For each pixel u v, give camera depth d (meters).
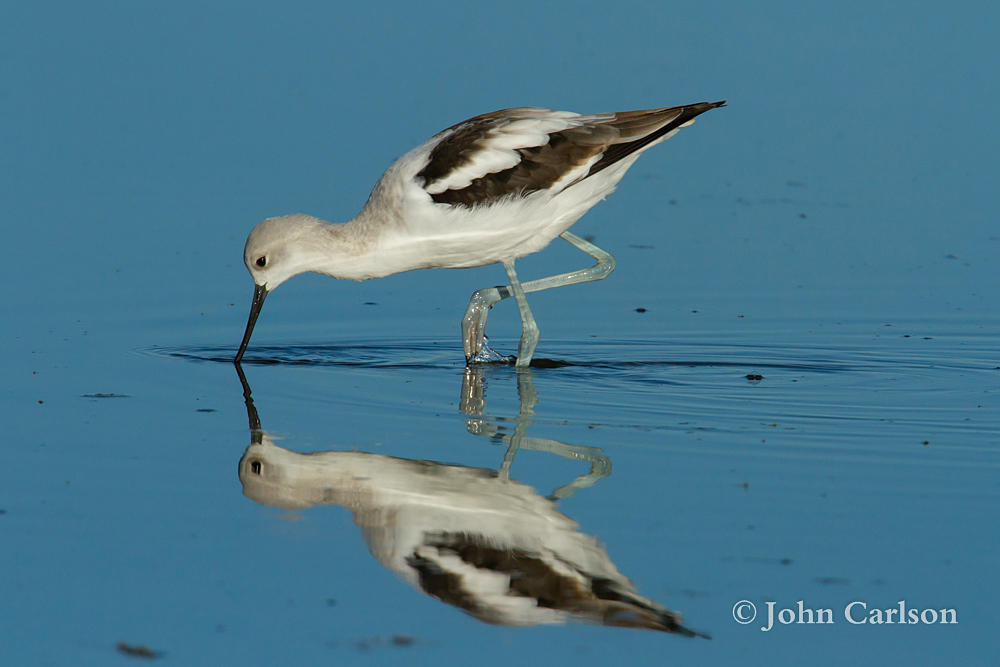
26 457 10.30
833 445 10.91
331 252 13.20
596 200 13.31
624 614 7.80
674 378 13.31
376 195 13.05
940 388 12.92
